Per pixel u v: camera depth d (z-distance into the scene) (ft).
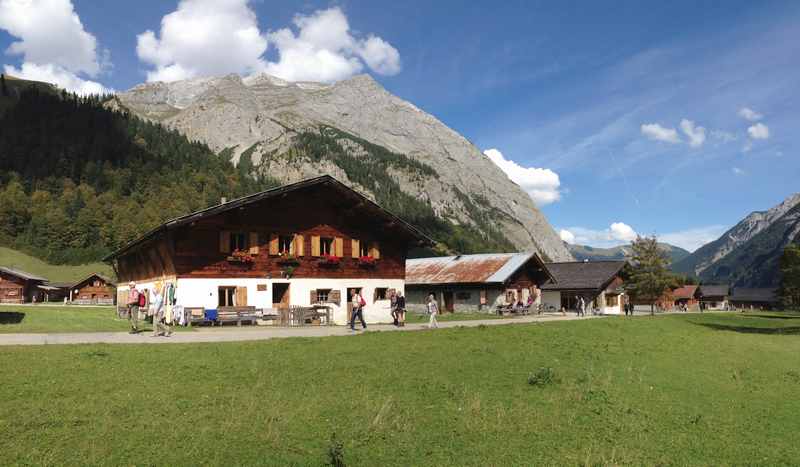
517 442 38.47
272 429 36.50
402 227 137.49
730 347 93.66
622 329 110.22
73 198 603.67
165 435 34.14
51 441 32.27
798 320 205.87
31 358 50.21
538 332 91.76
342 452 33.91
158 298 79.71
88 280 366.63
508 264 189.78
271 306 116.47
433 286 195.83
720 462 37.68
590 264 250.16
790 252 271.28
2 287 341.41
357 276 132.26
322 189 126.31
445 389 49.01
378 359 59.47
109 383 43.62
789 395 58.54
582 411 46.32
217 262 109.91
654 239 217.36
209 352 58.65
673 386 57.88
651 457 37.68
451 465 34.12
